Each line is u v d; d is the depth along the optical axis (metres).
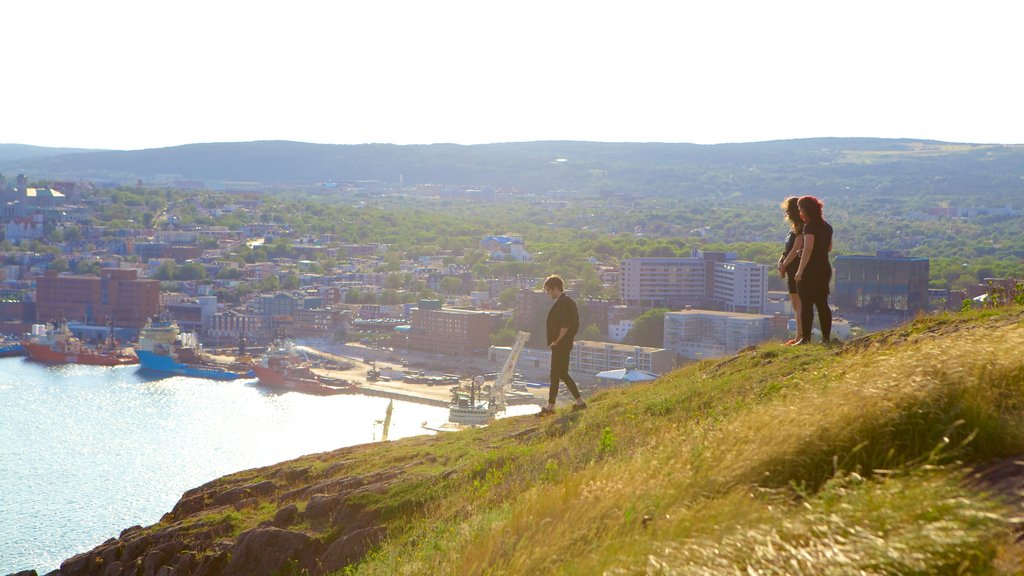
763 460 12.09
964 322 20.53
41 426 137.38
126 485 102.88
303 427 140.38
